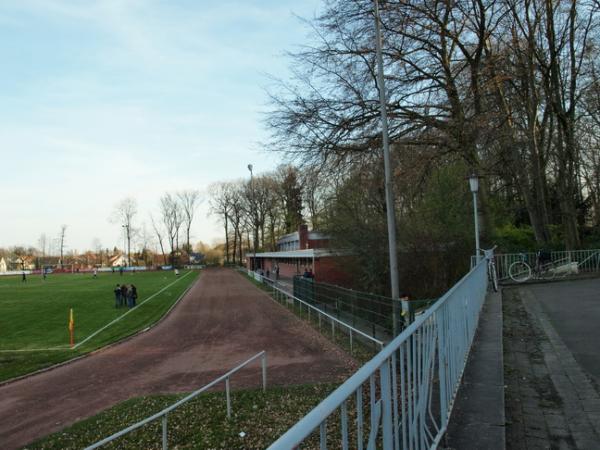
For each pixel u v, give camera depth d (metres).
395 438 2.51
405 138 16.80
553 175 30.97
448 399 4.01
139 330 21.58
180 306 31.27
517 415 4.31
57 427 9.91
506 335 7.61
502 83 18.17
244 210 89.75
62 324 23.80
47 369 14.91
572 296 11.64
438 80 17.64
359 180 17.12
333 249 26.89
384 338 13.67
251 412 9.81
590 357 6.06
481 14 17.16
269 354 15.50
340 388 1.80
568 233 22.77
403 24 16.34
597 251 19.02
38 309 30.03
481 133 16.72
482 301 10.22
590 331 7.55
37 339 19.94
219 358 15.45
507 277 16.14
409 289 20.22
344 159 16.36
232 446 8.33
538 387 5.04
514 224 31.00
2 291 45.53
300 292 28.25
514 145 19.70
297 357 14.75
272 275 58.78
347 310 17.72
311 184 17.25
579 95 23.20
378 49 13.46
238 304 30.88
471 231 19.66
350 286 27.41
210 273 82.12
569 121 23.50
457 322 4.96
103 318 25.67
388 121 16.44
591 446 3.63
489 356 5.92
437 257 19.67
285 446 1.25
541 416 4.26
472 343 6.68
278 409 9.90
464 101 17.31
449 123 16.88
